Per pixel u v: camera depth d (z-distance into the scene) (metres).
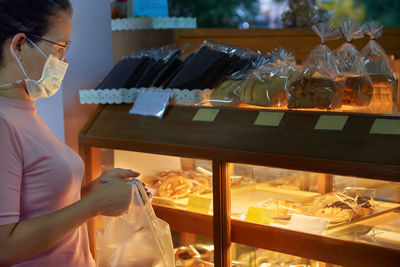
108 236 1.46
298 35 2.81
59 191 1.23
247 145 1.56
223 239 1.66
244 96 1.69
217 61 1.89
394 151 1.29
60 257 1.27
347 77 1.58
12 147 1.13
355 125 1.40
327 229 1.47
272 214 1.59
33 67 1.21
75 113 2.21
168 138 1.78
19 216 1.19
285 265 1.58
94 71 2.30
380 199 1.41
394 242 1.34
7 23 1.15
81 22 2.21
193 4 6.04
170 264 1.48
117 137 1.92
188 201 1.79
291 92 1.57
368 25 1.71
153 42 2.78
